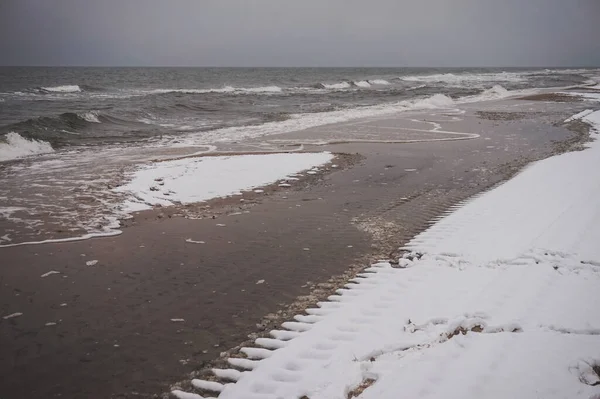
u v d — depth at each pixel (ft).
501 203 28.68
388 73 391.86
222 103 105.70
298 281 19.15
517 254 20.11
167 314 16.46
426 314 15.35
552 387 10.99
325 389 11.73
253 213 28.66
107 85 181.37
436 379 11.64
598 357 12.15
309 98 125.39
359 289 18.07
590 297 15.81
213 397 12.03
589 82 207.10
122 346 14.44
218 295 17.94
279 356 13.47
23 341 14.74
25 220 27.14
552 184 31.96
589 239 21.33
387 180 37.22
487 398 10.76
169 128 68.28
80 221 27.07
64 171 40.01
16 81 193.77
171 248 22.93
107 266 20.75
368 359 13.12
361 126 70.23
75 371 13.23
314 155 46.55
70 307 16.97
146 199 31.63
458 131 64.85
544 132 62.28
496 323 14.34
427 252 21.62
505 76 294.25
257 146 53.11
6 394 12.23
